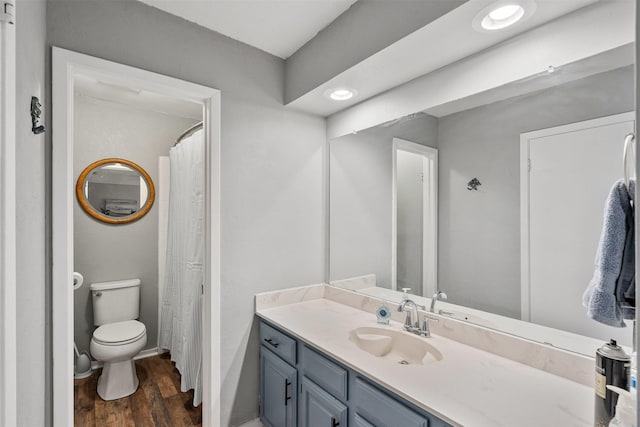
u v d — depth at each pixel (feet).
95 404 7.39
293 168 7.13
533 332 4.25
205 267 6.06
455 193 5.19
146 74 5.24
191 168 7.70
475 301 4.91
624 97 3.52
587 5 3.76
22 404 2.64
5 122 1.87
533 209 4.28
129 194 9.73
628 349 3.38
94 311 8.91
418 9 4.30
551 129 4.09
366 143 6.68
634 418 2.60
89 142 9.16
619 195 3.40
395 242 6.16
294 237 7.14
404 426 3.59
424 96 5.61
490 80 4.71
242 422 6.39
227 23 5.80
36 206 3.44
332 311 6.57
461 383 3.74
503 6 3.81
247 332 6.44
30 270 3.06
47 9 4.45
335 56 5.69
